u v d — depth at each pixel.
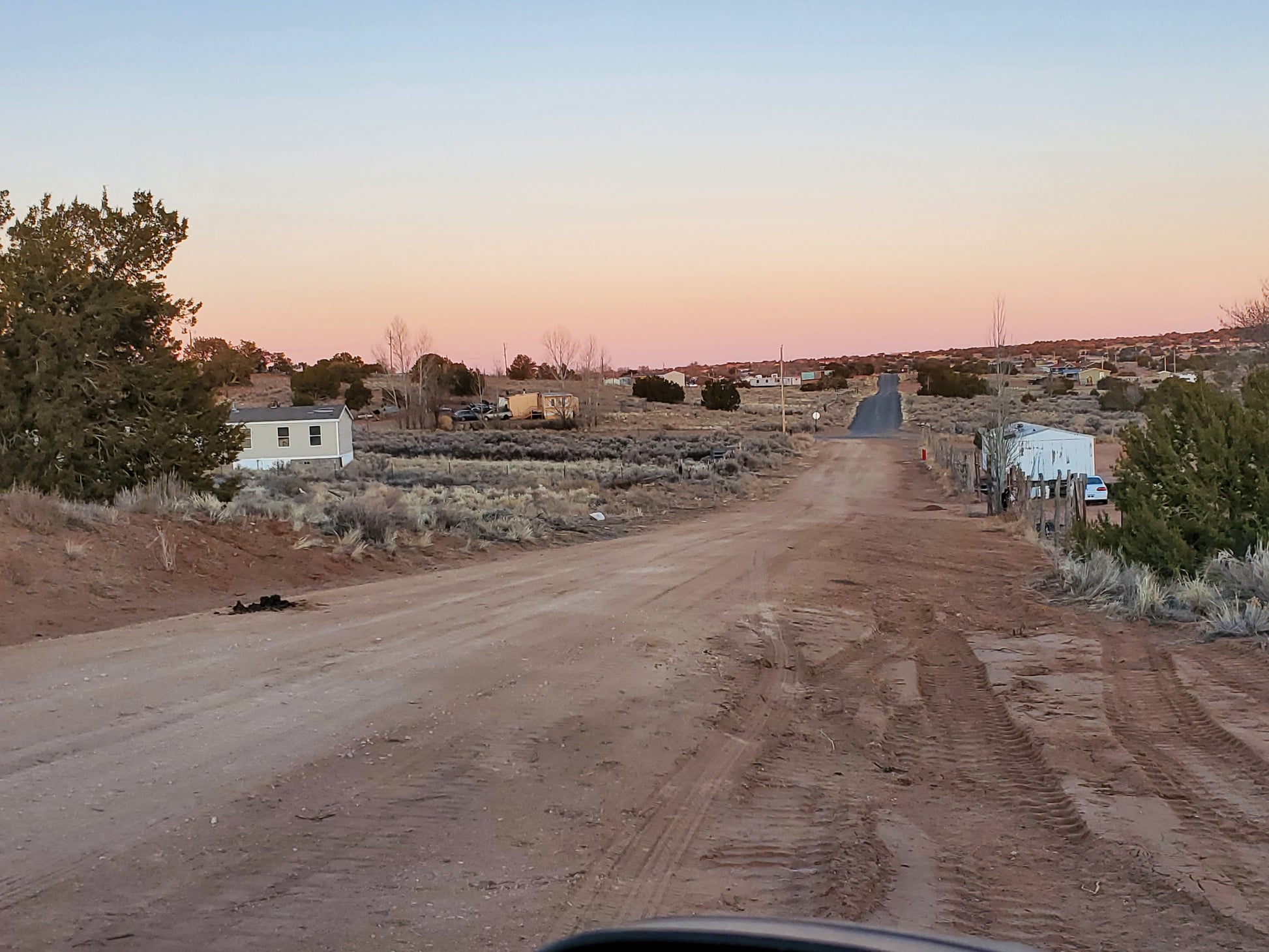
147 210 23.17
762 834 6.58
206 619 13.50
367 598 15.92
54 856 5.63
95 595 14.20
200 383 24.16
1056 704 10.11
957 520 35.44
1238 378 50.97
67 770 7.05
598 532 30.28
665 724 9.12
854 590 18.38
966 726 9.61
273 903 5.19
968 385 148.88
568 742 8.41
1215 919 5.29
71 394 20.83
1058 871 6.04
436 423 108.25
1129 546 17.48
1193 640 12.95
